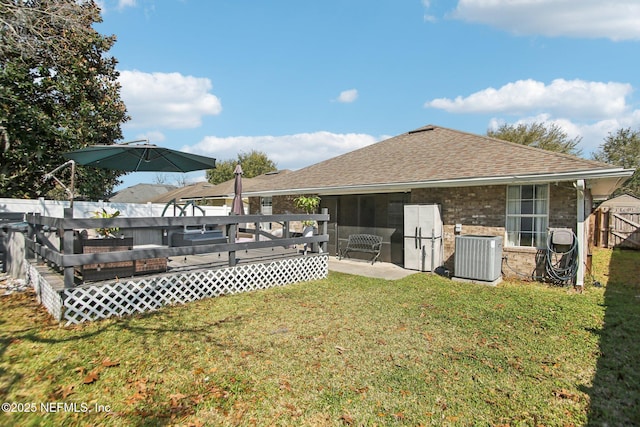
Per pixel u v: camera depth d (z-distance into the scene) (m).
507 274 8.50
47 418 2.71
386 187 9.88
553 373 3.58
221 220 6.40
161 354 3.85
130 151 7.95
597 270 9.98
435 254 9.29
